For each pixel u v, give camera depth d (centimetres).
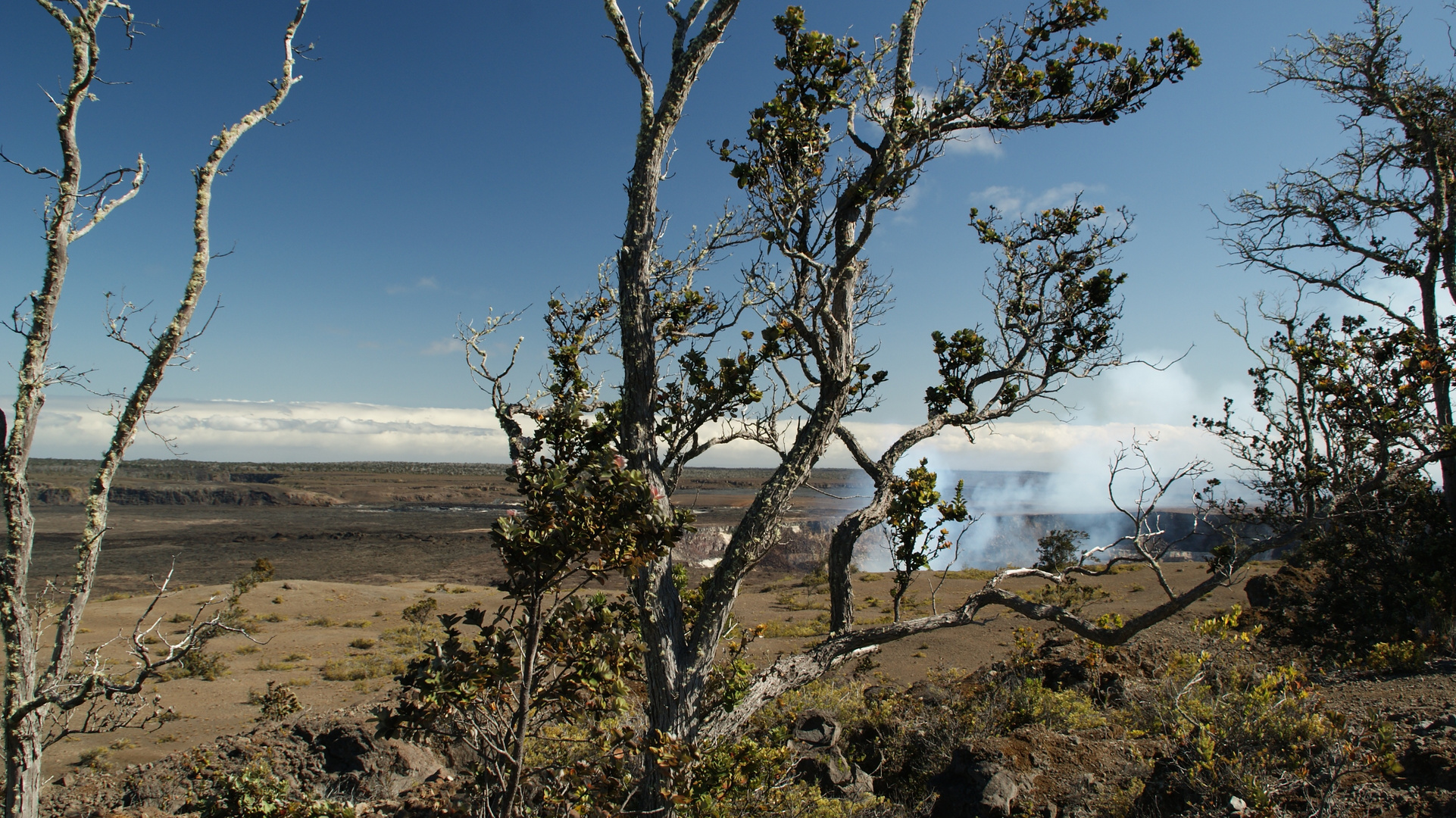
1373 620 1355
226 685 2362
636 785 586
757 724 945
